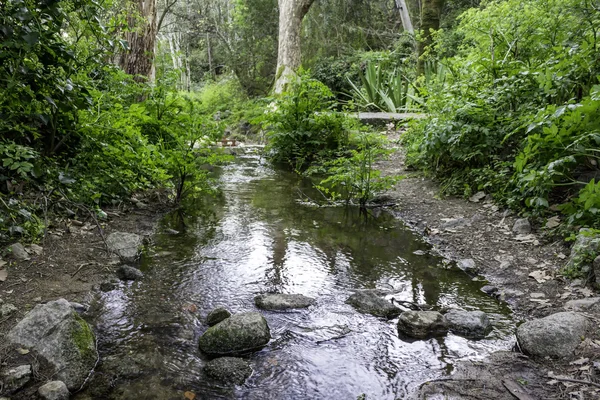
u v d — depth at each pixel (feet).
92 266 9.46
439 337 7.39
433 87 20.49
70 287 8.45
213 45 77.30
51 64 9.79
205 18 66.28
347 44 56.54
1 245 9.23
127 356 6.61
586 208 8.71
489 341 7.27
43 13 9.01
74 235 10.73
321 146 24.23
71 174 11.13
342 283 9.44
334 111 24.23
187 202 15.61
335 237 12.35
